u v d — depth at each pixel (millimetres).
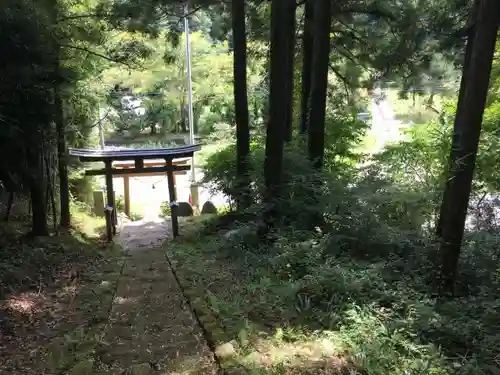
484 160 7016
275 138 6828
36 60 5898
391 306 4484
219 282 5566
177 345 3943
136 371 3449
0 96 5605
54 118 6703
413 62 9281
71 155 9141
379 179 7062
